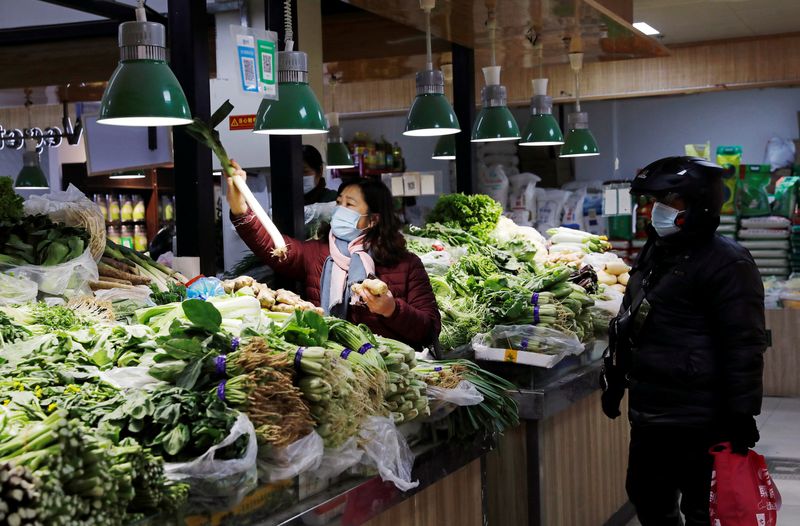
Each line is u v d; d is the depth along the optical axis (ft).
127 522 7.00
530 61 26.27
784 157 36.91
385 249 13.61
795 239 30.94
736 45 32.83
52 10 24.35
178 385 8.45
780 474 20.76
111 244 13.53
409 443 11.00
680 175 12.33
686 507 12.58
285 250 13.89
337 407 9.02
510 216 34.17
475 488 12.59
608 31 21.29
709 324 12.35
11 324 9.54
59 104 32.04
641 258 13.35
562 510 15.61
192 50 13.52
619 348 13.11
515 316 15.15
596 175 40.93
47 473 6.27
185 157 13.85
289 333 9.64
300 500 8.89
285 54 12.82
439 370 11.59
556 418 15.40
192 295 12.32
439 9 18.43
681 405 12.33
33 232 12.06
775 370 29.73
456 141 23.71
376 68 29.22
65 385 8.30
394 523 10.43
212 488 7.72
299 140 16.16
